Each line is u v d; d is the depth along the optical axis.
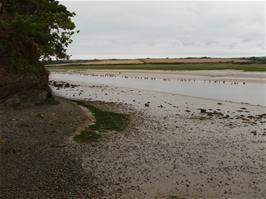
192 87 59.84
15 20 30.06
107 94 50.88
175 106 39.72
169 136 25.75
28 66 30.33
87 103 39.72
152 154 21.42
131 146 22.88
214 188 16.73
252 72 86.81
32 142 21.83
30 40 31.61
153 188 16.61
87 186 16.45
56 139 23.02
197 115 34.22
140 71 107.12
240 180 17.70
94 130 26.20
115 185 16.75
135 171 18.58
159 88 59.38
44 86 32.16
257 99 45.03
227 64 134.12
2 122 24.53
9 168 17.64
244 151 22.42
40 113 28.33
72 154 20.56
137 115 33.56
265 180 17.75
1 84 27.53
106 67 140.00
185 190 16.47
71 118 28.78
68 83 68.38
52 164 18.73
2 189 15.48
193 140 24.81
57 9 37.41
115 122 29.27
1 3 33.00
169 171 18.72
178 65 133.12
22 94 29.23
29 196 15.04
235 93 50.88
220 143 24.16
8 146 20.55
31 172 17.45
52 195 15.28
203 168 19.27
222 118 32.72
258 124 30.22
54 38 35.81
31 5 35.16
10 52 29.61
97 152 21.28
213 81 69.06
